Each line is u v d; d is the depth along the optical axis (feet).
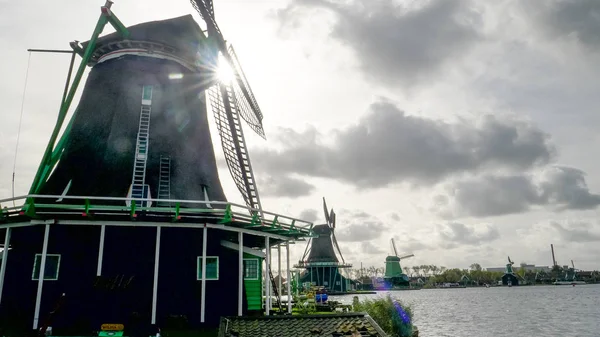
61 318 57.67
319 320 36.73
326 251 336.70
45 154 62.69
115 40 75.61
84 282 59.82
